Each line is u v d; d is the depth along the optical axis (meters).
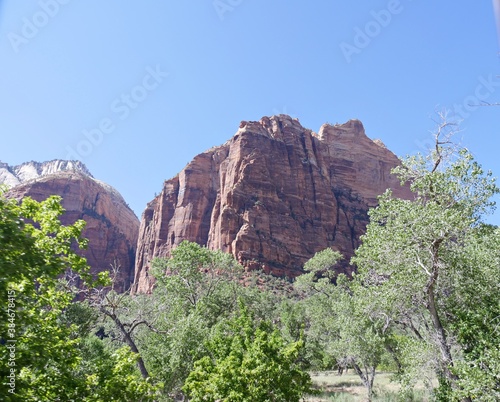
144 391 10.29
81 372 12.94
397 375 18.52
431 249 13.54
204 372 13.98
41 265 7.24
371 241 15.23
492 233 14.73
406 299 14.73
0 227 6.61
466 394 10.97
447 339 13.90
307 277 65.69
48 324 9.29
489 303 13.52
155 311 24.53
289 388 13.05
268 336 15.11
